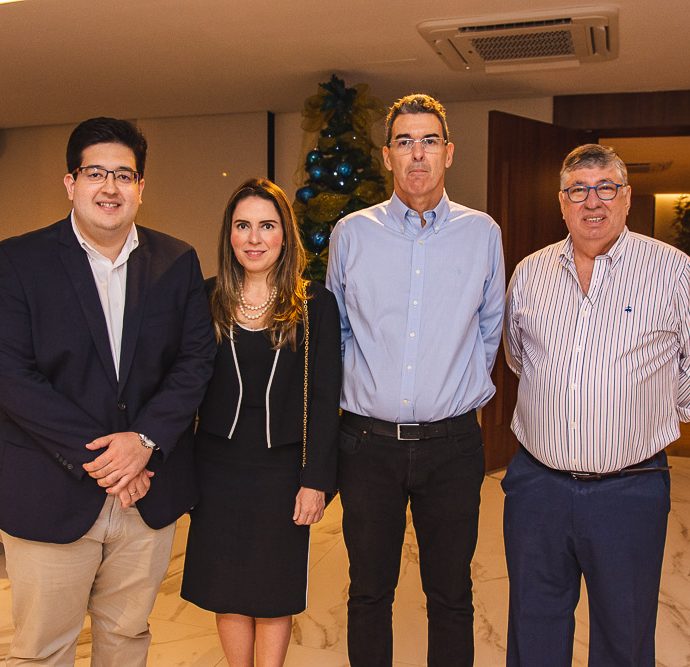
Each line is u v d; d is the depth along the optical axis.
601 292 2.00
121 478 1.87
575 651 2.76
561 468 2.04
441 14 3.60
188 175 5.95
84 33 3.83
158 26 3.73
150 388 2.00
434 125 2.16
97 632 2.12
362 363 2.25
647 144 7.32
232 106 5.55
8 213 6.44
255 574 2.16
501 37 3.87
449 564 2.24
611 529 2.00
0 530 1.95
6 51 4.12
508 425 5.27
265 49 4.13
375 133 4.84
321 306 2.22
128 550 2.02
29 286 1.86
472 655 2.29
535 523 2.08
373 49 4.13
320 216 4.47
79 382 1.90
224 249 2.20
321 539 3.94
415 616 3.06
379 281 2.23
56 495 1.88
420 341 2.18
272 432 2.14
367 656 2.27
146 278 1.99
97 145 1.86
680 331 2.02
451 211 2.27
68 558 1.92
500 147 4.83
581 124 5.25
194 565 2.21
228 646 2.24
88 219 1.87
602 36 3.84
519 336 2.28
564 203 2.03
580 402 1.99
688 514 4.27
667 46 4.05
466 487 2.21
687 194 12.02
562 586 2.10
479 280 2.22
